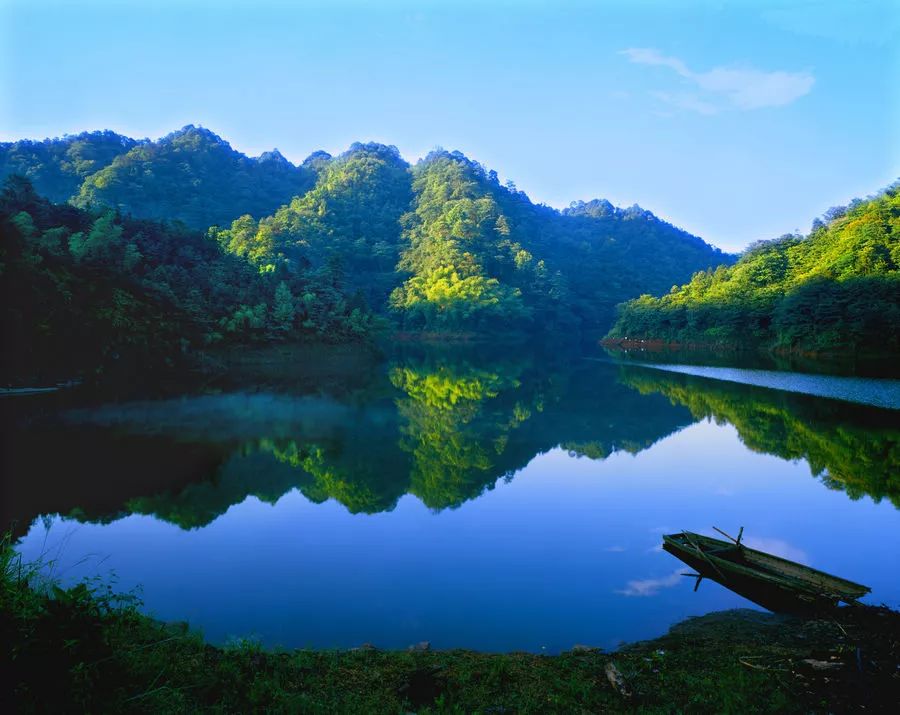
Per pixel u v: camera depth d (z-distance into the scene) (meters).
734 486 23.55
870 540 17.95
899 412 39.50
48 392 39.97
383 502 21.17
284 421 34.75
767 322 88.94
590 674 9.70
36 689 6.42
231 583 14.52
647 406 42.78
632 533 18.45
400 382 56.00
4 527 17.77
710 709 8.42
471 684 9.10
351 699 8.29
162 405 38.28
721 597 14.00
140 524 18.39
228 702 7.68
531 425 35.72
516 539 17.80
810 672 9.75
